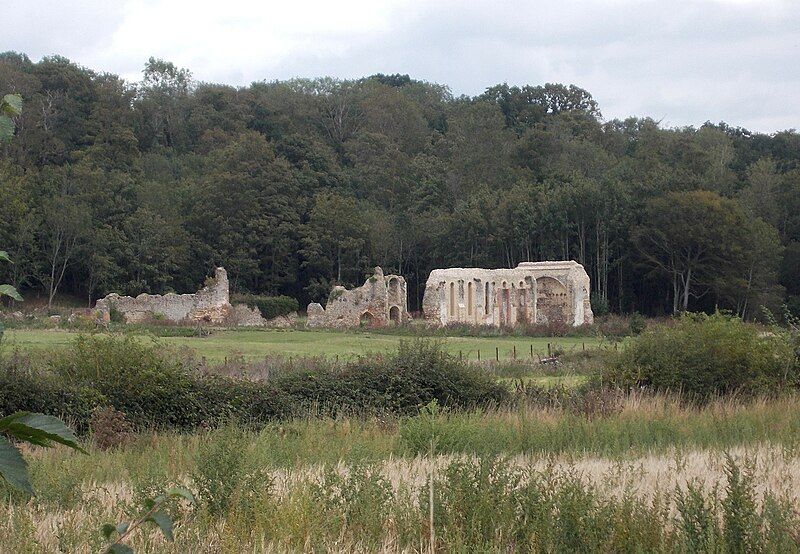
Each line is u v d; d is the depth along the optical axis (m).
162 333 58.84
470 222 95.88
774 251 85.75
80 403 23.92
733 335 29.53
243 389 26.12
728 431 20.91
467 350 51.84
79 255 80.19
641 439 20.11
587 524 10.79
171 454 17.75
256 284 91.94
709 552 9.84
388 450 18.62
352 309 75.94
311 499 12.09
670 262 88.38
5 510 11.59
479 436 19.50
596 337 63.81
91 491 13.41
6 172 79.00
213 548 10.32
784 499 11.91
